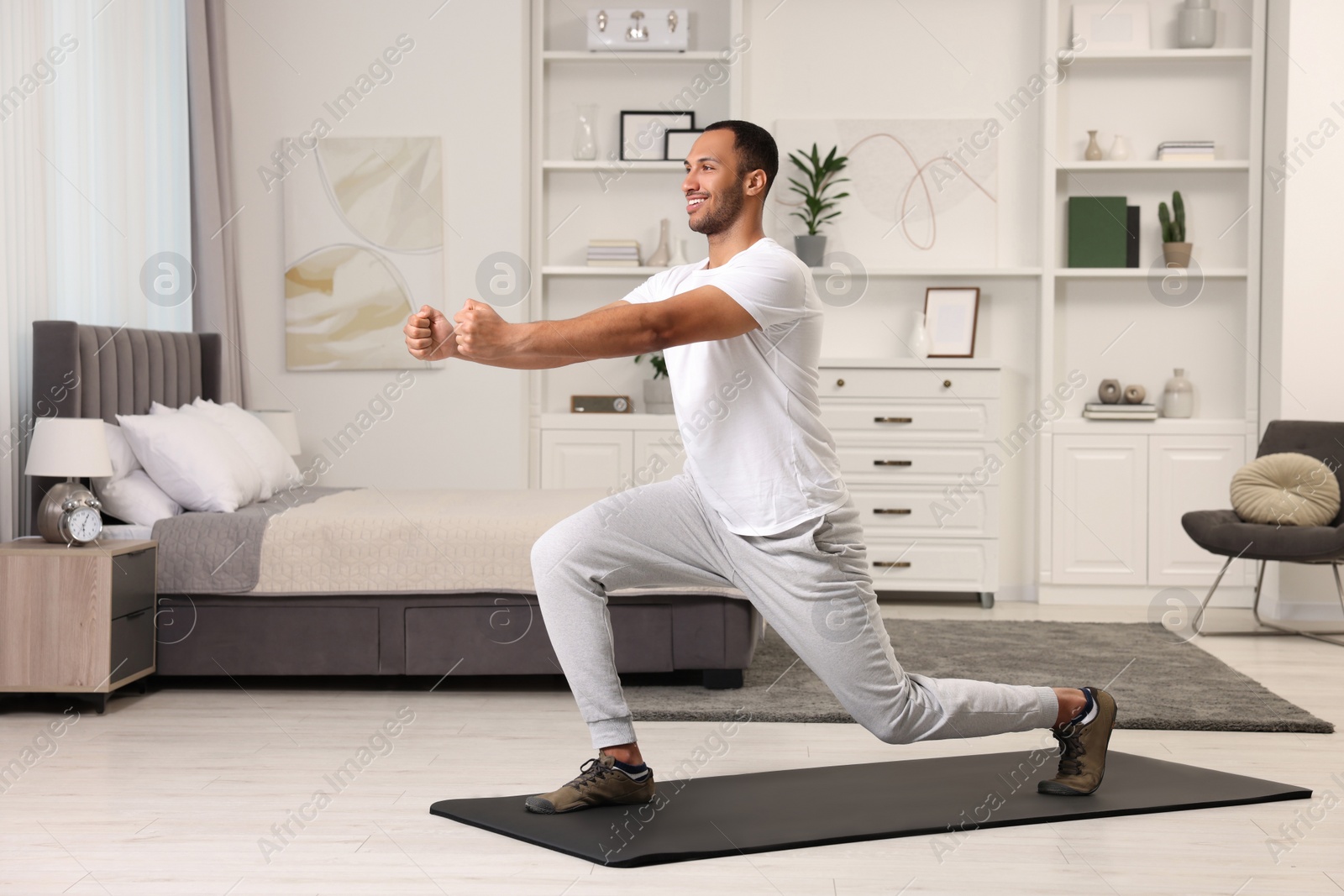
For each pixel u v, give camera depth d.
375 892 1.99
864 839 2.27
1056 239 5.95
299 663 3.65
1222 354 5.87
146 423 3.87
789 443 2.31
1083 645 4.47
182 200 5.06
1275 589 5.30
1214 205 5.88
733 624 3.62
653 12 5.86
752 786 2.61
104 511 3.79
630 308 2.07
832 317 6.04
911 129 5.99
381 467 5.62
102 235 4.43
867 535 5.67
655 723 3.28
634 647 3.62
